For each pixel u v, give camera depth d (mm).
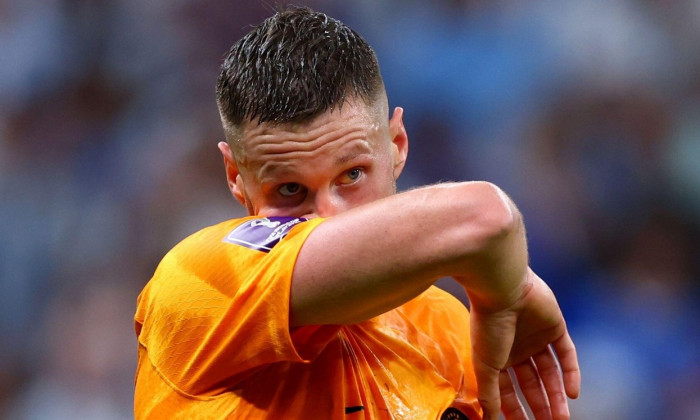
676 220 20281
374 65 5277
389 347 5230
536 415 5418
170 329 4977
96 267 19875
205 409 4852
